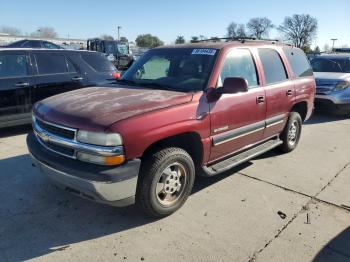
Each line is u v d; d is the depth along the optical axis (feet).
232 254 11.19
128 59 82.12
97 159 11.19
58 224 12.57
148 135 11.65
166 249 11.34
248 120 16.01
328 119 31.73
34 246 11.32
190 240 11.84
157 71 15.89
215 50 15.29
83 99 13.17
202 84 14.15
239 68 15.92
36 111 13.58
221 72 14.78
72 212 13.37
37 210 13.46
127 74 16.79
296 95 19.76
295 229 12.69
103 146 11.01
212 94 13.99
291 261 10.97
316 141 23.98
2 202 13.99
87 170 11.14
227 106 14.57
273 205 14.40
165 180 12.67
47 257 10.82
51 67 24.56
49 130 12.34
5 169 17.22
